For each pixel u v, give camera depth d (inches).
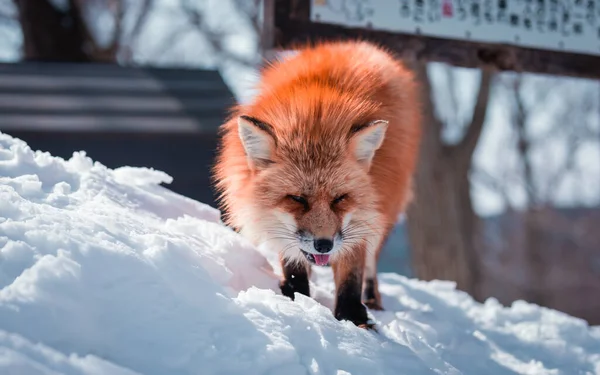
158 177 213.3
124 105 472.4
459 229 486.3
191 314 131.3
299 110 173.3
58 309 115.8
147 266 136.4
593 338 217.9
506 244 1216.2
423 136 487.5
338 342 145.8
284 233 171.0
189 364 119.5
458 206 489.4
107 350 115.3
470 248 494.0
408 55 298.8
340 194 167.6
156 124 446.9
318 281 241.1
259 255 191.5
